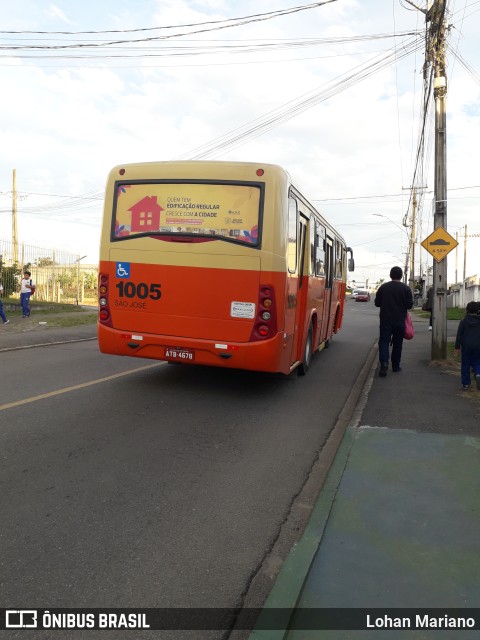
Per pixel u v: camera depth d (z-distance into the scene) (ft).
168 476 14.85
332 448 18.01
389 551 10.73
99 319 24.62
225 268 22.35
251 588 9.77
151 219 23.39
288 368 24.99
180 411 21.80
